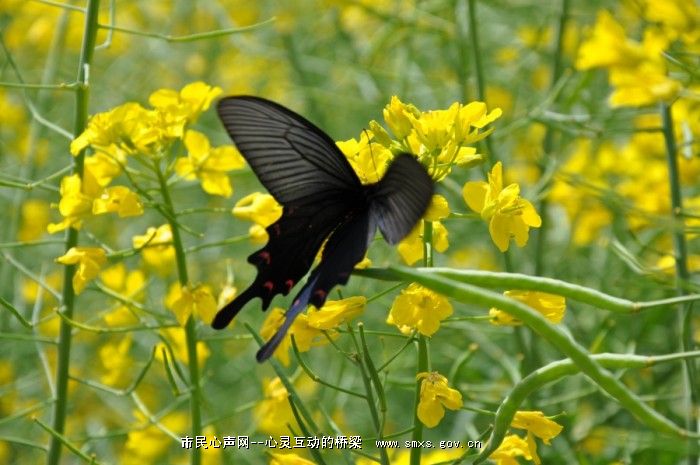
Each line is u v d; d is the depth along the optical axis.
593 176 2.32
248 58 3.39
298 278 1.92
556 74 2.38
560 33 2.36
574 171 2.33
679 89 2.12
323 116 2.86
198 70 3.39
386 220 1.88
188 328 2.01
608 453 2.20
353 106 2.77
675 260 2.11
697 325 2.23
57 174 2.02
